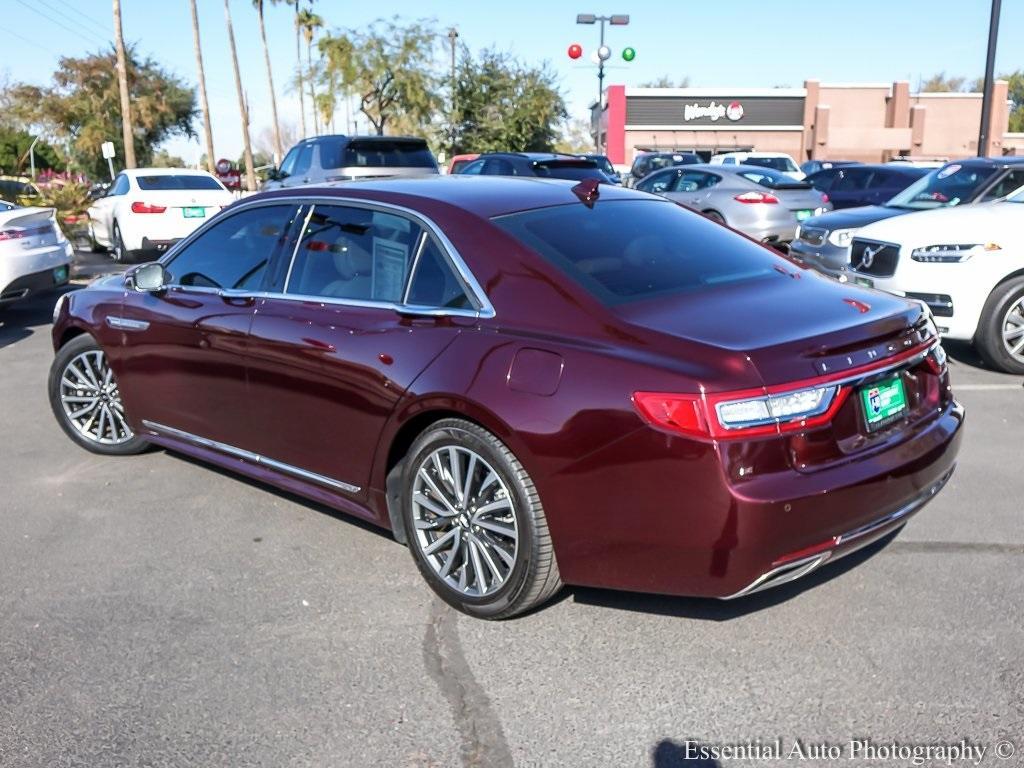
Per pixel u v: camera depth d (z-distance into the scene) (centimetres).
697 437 314
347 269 436
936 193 970
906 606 385
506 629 377
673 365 323
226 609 397
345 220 445
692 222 457
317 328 428
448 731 313
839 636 364
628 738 308
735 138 5034
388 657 358
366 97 3719
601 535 338
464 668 350
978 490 507
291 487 463
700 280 393
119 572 434
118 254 1584
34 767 299
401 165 1504
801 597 395
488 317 374
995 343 743
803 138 5028
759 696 328
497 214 407
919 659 347
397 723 318
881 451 347
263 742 310
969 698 323
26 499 526
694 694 330
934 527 461
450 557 387
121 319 541
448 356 375
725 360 319
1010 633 363
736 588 324
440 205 414
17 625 387
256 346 454
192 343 493
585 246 395
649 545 330
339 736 312
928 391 388
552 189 451
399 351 392
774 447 319
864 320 359
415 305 400
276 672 350
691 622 378
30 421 676
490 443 360
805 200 1480
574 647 362
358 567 434
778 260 440
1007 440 591
